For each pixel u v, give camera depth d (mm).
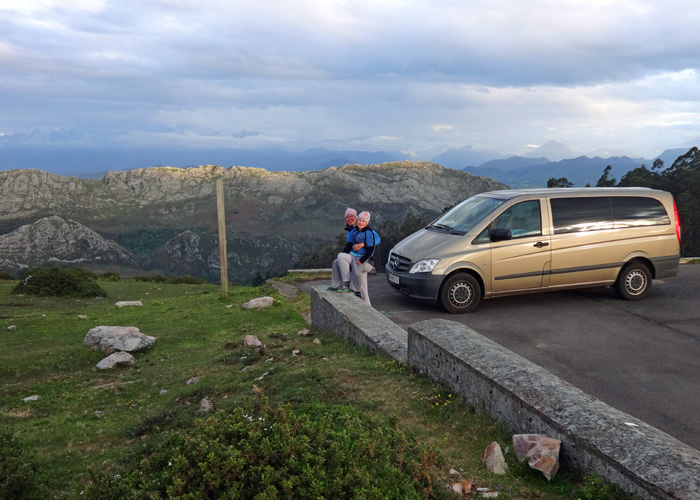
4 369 8281
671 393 5238
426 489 3025
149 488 2836
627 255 9117
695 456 2846
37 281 18719
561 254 8953
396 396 4922
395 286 9453
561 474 3297
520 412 3826
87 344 9664
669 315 8250
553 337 7344
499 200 9234
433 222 10336
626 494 2840
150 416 5465
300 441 2941
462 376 4613
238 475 2754
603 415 3357
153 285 23781
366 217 9156
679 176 105688
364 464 2910
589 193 9266
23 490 3570
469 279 8773
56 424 5605
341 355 6906
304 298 12883
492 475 3383
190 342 9695
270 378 6051
